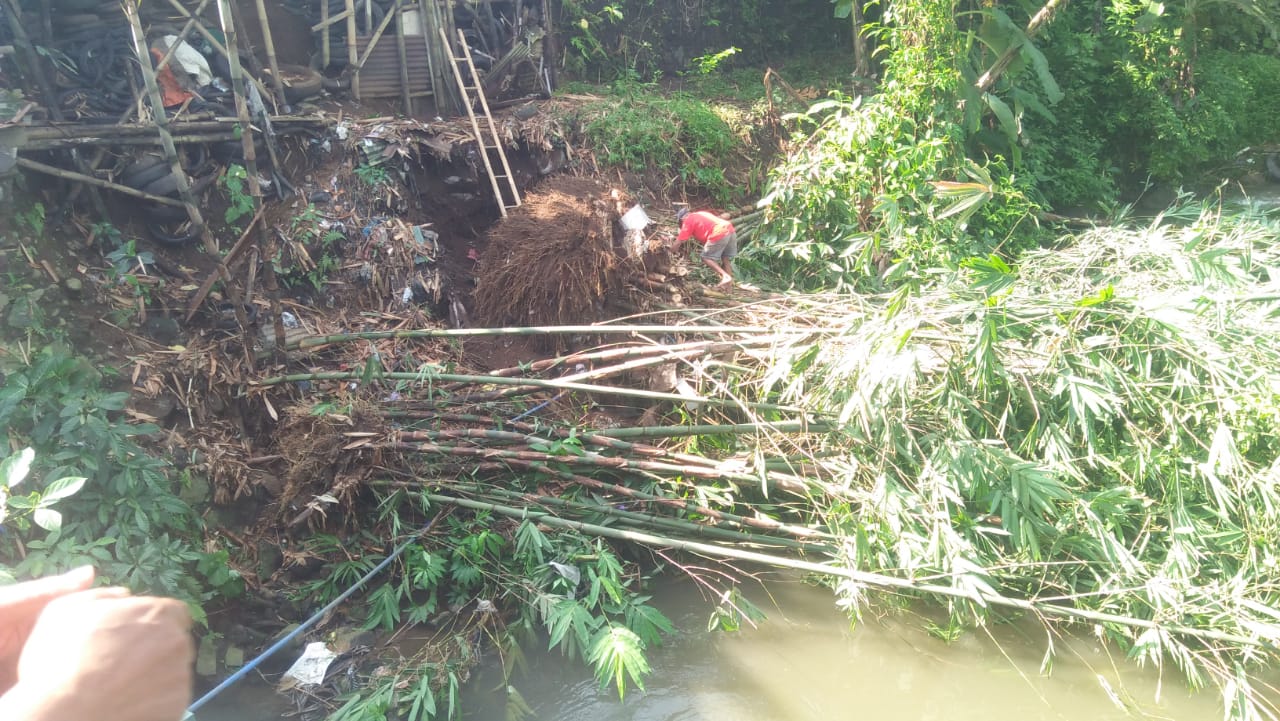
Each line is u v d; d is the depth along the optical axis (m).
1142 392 4.24
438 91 8.05
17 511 3.56
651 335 5.70
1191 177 12.06
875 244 6.25
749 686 4.17
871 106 7.59
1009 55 8.81
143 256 5.41
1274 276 4.77
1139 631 4.07
